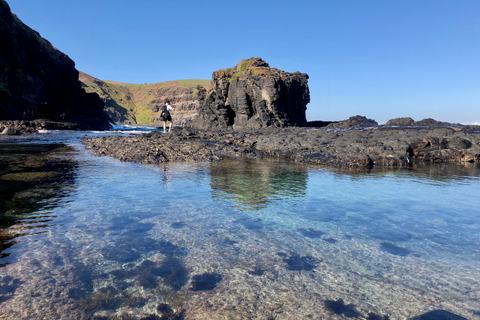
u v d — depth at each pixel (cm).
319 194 710
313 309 266
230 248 393
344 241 426
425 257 378
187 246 395
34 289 284
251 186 781
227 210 559
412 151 1583
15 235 411
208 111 4706
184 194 674
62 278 306
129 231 441
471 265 357
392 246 411
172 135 2372
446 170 1191
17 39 4909
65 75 7175
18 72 4900
